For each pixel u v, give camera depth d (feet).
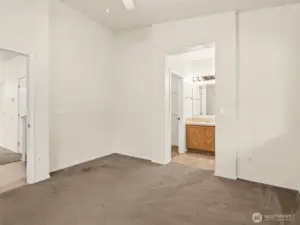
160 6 11.69
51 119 12.23
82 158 14.34
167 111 14.32
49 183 10.66
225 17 11.72
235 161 11.63
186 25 13.05
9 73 18.19
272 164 10.83
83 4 12.35
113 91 16.87
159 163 14.39
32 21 10.40
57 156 12.68
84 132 14.44
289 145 10.38
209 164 14.43
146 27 15.05
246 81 11.44
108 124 16.52
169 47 13.70
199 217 7.64
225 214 7.88
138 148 15.83
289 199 9.17
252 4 10.68
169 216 7.69
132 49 15.88
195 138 17.85
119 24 14.90
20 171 12.55
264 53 10.93
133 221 7.33
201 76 18.88
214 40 12.09
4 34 9.35
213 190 10.07
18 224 7.06
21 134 16.66
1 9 9.23
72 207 8.25
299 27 10.06
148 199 9.05
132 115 16.05
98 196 9.27
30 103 10.54
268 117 10.89
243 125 11.57
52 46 12.10
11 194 9.35
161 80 14.12
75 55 13.55
